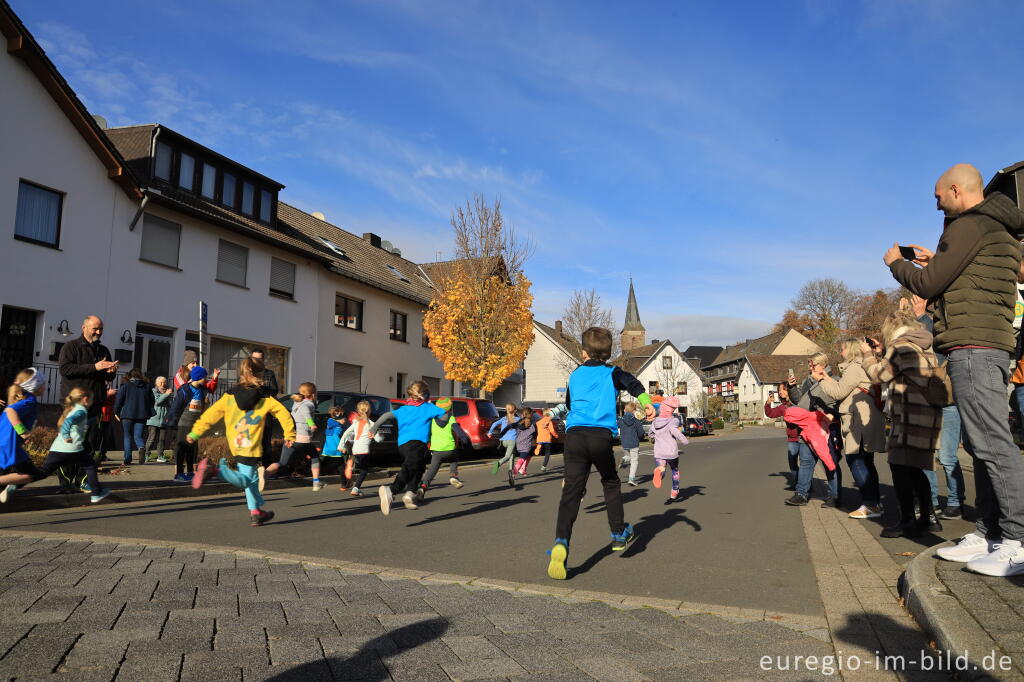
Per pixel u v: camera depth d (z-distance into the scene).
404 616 3.61
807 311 75.00
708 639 3.38
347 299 25.53
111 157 15.98
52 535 5.61
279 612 3.57
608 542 6.12
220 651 2.96
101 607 3.52
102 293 16.00
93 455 8.09
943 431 6.51
